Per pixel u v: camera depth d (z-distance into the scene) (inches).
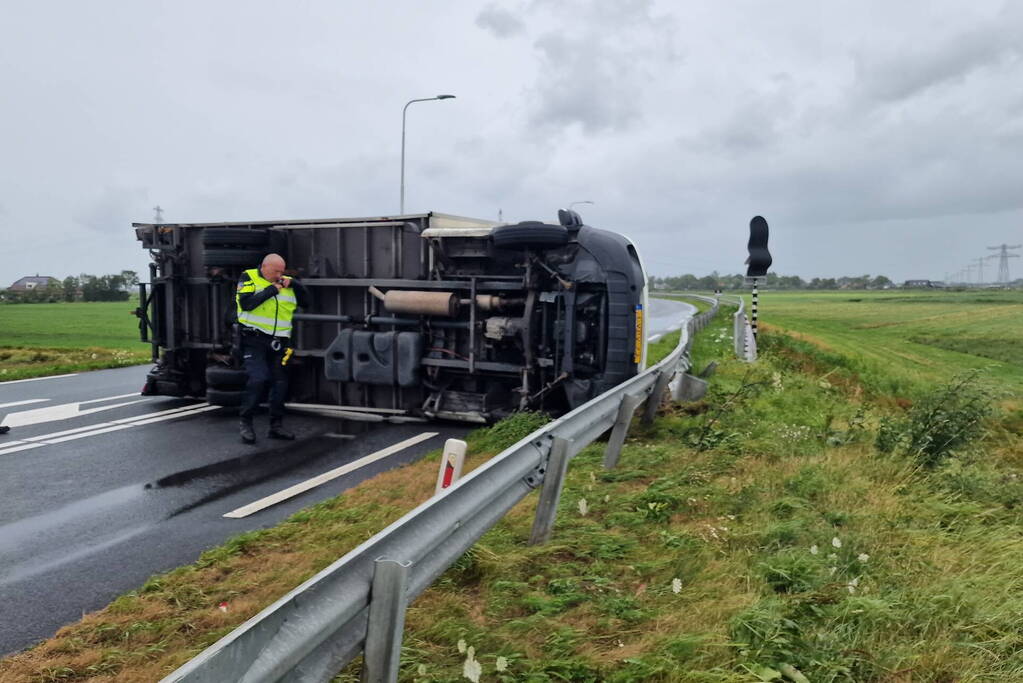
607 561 159.3
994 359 1055.0
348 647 88.7
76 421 372.2
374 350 357.1
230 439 328.5
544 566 155.5
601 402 214.1
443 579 147.1
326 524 196.4
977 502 213.3
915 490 215.5
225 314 399.2
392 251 365.1
